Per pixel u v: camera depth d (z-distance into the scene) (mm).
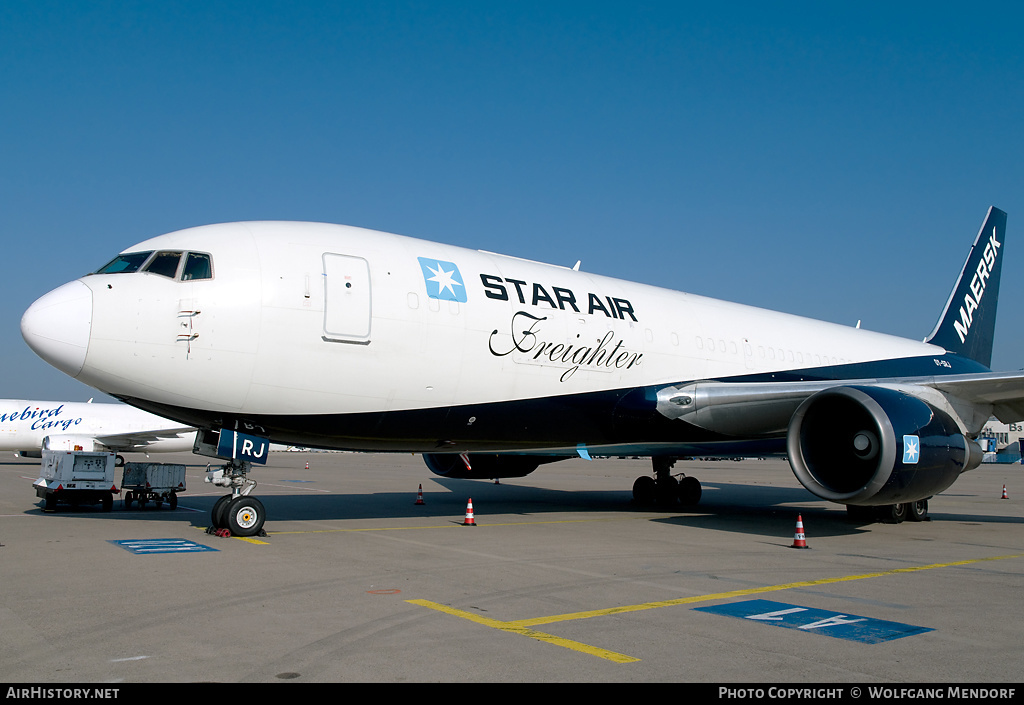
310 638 5520
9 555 9203
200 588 7262
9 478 25625
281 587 7352
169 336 9625
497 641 5523
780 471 44719
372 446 11727
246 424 10523
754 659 5137
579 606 6738
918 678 4746
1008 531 13641
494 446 12766
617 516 15211
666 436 14305
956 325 21781
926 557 10180
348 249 11000
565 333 12828
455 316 11508
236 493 11062
